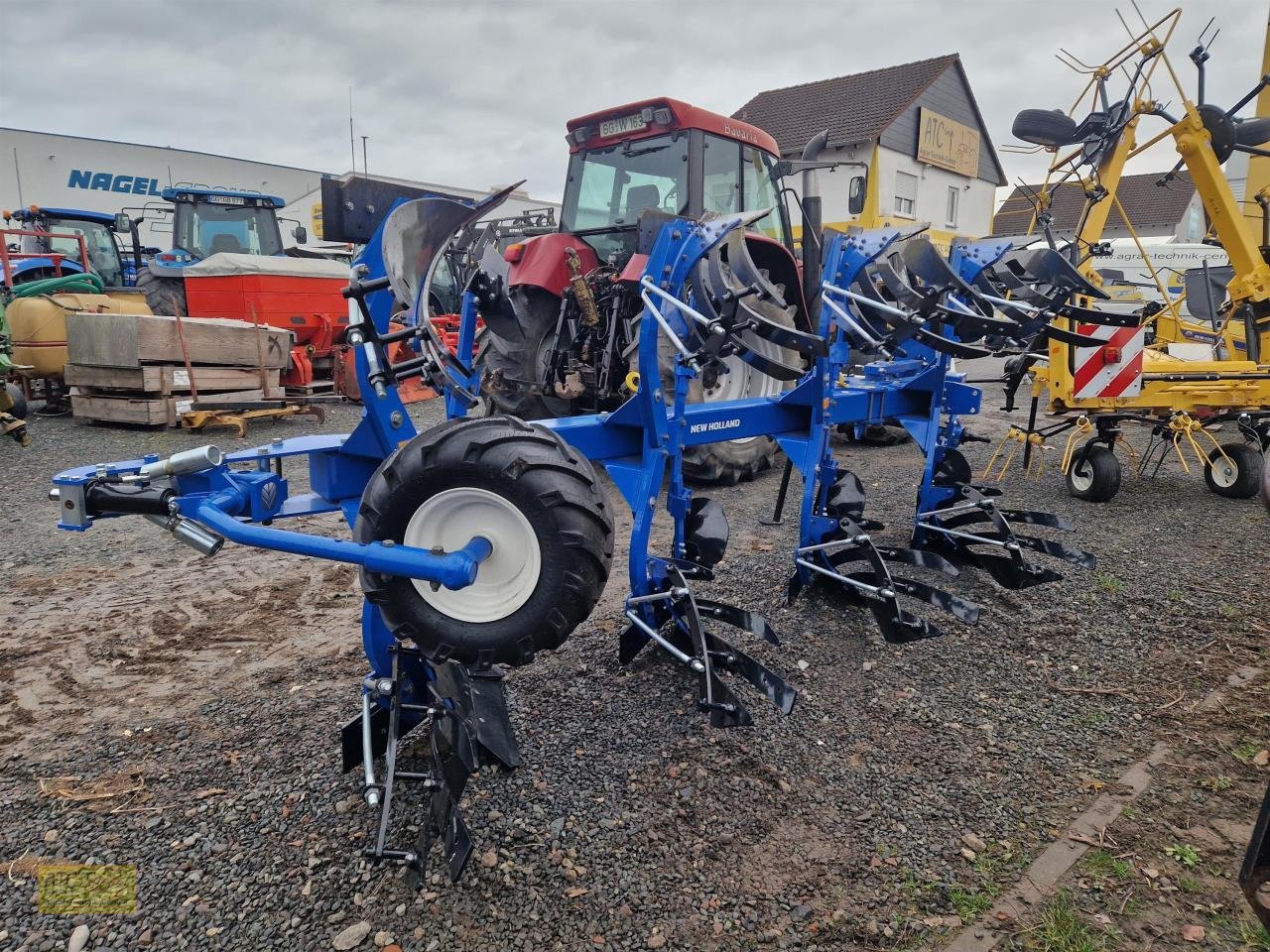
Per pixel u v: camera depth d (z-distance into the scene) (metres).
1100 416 5.59
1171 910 1.97
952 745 2.66
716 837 2.21
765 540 4.68
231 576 4.16
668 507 3.13
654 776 2.47
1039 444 6.07
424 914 1.92
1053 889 2.04
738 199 5.96
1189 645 3.38
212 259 10.00
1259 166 7.49
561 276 5.36
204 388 8.12
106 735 2.67
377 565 2.00
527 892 2.00
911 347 4.60
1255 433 6.24
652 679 3.03
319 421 8.71
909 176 22.80
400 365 2.44
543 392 5.43
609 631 3.45
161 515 2.20
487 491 2.14
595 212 6.18
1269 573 4.16
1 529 4.90
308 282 10.15
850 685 3.06
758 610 3.72
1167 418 5.89
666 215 5.06
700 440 3.25
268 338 8.70
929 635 3.19
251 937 1.86
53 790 2.37
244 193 12.23
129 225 12.84
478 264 6.06
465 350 5.35
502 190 2.55
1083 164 6.27
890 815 2.31
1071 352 5.54
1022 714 2.86
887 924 1.93
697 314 2.63
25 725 2.74
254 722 2.73
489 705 2.20
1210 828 2.26
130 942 1.85
